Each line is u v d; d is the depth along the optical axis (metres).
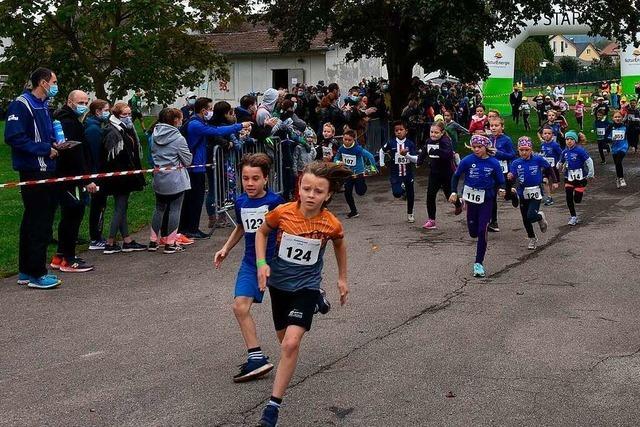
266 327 8.02
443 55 26.88
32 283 9.76
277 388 5.45
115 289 9.71
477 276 10.26
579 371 6.60
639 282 9.85
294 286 5.85
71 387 6.36
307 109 22.56
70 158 10.49
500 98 43.94
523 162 11.94
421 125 25.70
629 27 25.95
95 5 26.55
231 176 14.18
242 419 5.68
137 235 13.47
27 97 9.45
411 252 12.00
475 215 10.53
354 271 10.69
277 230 5.96
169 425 5.59
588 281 9.95
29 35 28.47
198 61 31.67
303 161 16.27
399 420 5.63
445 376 6.51
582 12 25.64
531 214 11.91
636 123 27.58
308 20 26.22
